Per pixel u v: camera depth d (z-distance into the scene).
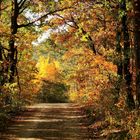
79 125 25.03
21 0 30.70
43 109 40.38
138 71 15.74
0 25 26.58
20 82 35.47
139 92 15.97
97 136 19.48
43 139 19.25
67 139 19.23
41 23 31.25
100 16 28.75
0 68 27.92
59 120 28.55
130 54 21.17
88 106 28.20
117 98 22.69
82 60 28.58
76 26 32.47
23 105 39.66
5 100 29.62
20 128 23.38
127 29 21.25
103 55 26.23
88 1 27.50
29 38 30.20
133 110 17.95
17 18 32.81
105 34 27.70
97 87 25.06
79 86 28.77
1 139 19.17
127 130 16.41
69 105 49.88
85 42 31.81
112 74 24.77
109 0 22.38
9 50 29.59
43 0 30.56
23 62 35.53
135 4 15.43
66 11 31.23
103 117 23.05
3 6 31.09
